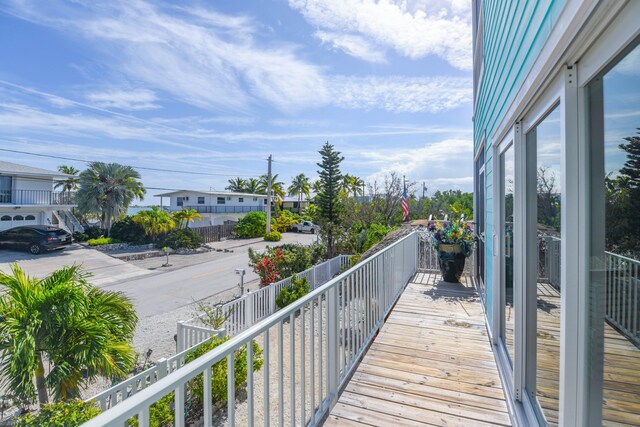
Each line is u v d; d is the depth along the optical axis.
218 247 19.23
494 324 3.01
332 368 2.20
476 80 6.44
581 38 1.06
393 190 19.39
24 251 15.32
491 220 3.39
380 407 2.22
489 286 3.52
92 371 3.70
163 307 8.38
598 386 1.10
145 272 12.41
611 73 1.00
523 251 1.99
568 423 1.20
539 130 1.75
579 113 1.19
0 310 3.52
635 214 0.91
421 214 23.39
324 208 17.55
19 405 3.69
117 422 0.79
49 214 18.34
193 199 28.97
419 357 2.91
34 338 3.50
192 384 3.88
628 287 0.94
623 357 0.99
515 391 2.04
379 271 3.52
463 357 2.91
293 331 1.67
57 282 3.96
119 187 19.52
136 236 18.45
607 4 0.87
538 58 1.43
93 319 3.92
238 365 4.38
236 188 47.47
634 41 0.87
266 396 1.43
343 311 2.46
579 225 1.19
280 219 29.27
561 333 1.27
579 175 1.19
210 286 10.41
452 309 4.16
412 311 4.09
